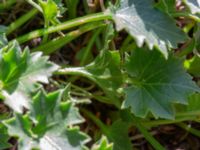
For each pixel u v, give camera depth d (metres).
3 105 0.37
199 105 0.38
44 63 0.32
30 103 0.31
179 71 0.36
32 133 0.30
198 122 0.41
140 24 0.34
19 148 0.30
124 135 0.38
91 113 0.39
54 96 0.31
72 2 0.40
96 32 0.39
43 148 0.30
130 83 0.36
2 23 0.40
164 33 0.35
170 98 0.35
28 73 0.32
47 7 0.35
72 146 0.31
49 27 0.36
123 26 0.34
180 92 0.35
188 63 0.38
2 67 0.32
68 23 0.36
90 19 0.36
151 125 0.39
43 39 0.37
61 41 0.37
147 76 0.36
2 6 0.39
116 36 0.40
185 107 0.38
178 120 0.39
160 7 0.37
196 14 0.38
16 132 0.30
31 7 0.40
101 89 0.39
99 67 0.36
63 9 0.37
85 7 0.41
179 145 0.42
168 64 0.36
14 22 0.38
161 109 0.35
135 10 0.35
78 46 0.41
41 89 0.31
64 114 0.31
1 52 0.33
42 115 0.31
